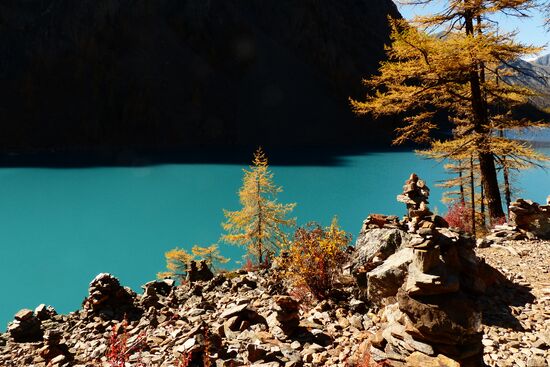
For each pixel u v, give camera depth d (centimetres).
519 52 1313
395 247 740
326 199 4578
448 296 445
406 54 1412
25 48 9369
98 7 10231
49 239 3266
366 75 12888
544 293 734
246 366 508
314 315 679
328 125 11706
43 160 7569
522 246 1038
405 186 889
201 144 10344
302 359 534
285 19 13112
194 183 5619
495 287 755
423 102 1619
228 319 669
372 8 15212
